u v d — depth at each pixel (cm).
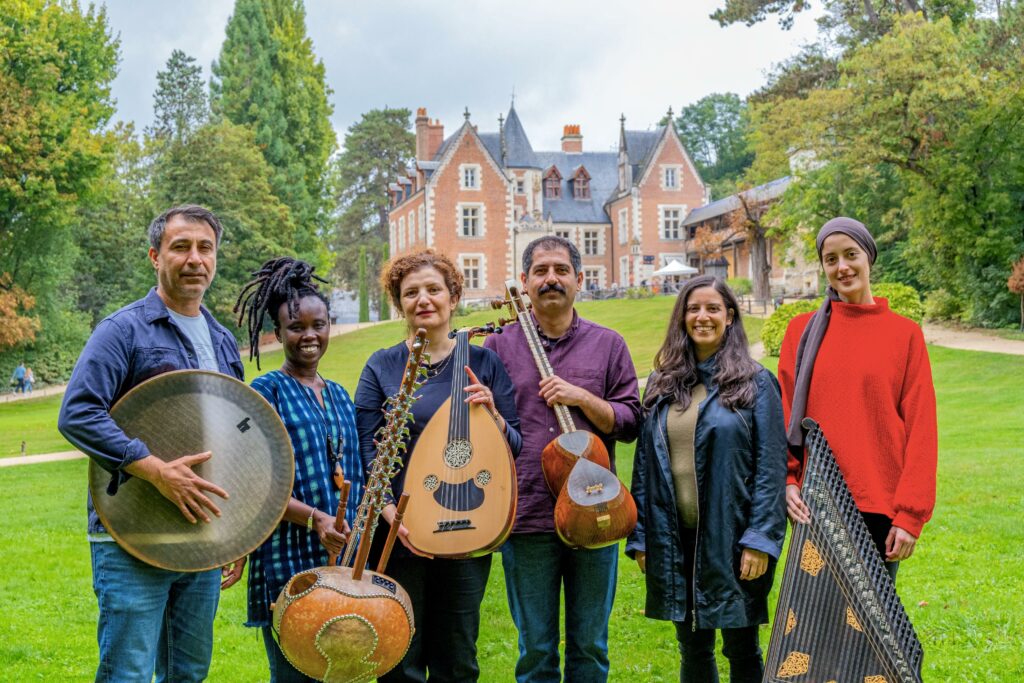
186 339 354
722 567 370
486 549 348
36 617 603
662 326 3378
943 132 2600
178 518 329
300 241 5359
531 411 410
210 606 359
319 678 294
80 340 4034
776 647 338
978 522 786
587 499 356
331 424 369
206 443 334
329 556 358
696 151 9200
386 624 292
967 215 2592
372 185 8144
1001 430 1285
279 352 4294
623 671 495
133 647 329
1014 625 534
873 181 2891
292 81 5638
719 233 5172
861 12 3434
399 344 400
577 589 402
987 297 2627
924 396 367
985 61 2573
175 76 7106
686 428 388
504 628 587
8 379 3616
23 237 3572
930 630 536
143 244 4812
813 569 339
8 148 3172
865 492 371
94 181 3559
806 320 410
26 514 988
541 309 419
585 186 6462
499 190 5788
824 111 2698
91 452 314
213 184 4566
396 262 394
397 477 374
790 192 3159
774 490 367
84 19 3709
